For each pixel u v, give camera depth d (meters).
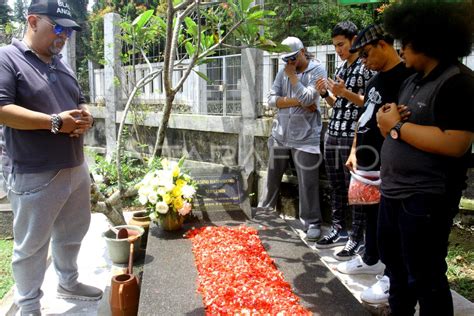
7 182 2.34
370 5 4.64
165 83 3.49
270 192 3.96
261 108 4.41
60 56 2.56
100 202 3.37
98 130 6.68
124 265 2.87
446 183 1.81
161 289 2.19
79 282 2.70
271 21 4.84
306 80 3.57
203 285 2.20
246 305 2.00
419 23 1.74
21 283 2.37
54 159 2.31
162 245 2.76
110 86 6.19
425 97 1.80
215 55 5.21
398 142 1.92
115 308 2.20
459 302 2.51
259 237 2.89
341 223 3.47
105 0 10.58
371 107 2.60
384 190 2.01
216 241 2.73
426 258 1.86
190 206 2.98
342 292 2.15
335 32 3.13
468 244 3.24
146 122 5.79
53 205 2.35
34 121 2.15
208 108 5.20
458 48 1.76
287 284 2.23
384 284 2.46
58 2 2.28
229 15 4.12
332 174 3.39
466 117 1.69
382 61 2.48
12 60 2.19
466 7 1.72
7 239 3.79
